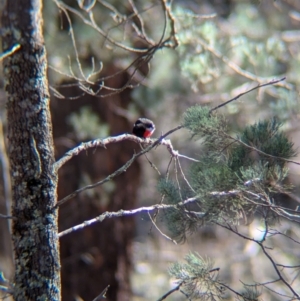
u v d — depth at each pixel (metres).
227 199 5.13
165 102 13.23
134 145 13.48
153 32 11.91
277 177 5.12
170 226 5.33
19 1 5.41
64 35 11.26
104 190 13.12
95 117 12.40
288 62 12.86
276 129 5.41
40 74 5.42
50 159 5.36
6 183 12.12
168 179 5.66
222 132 5.27
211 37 11.95
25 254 5.25
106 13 11.46
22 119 5.32
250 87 12.06
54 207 5.32
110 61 11.84
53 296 5.29
